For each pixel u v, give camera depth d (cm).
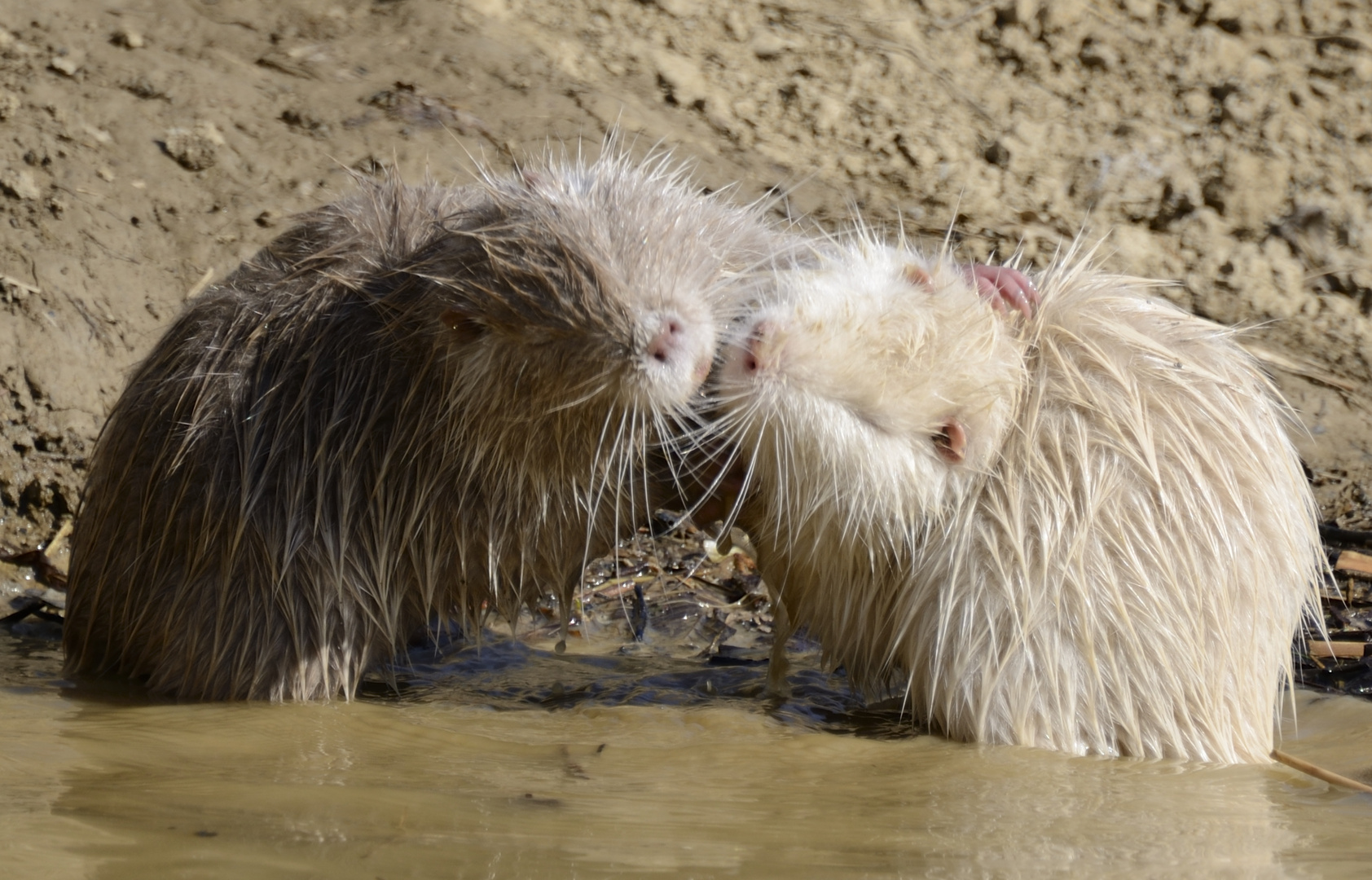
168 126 782
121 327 707
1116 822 362
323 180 768
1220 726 445
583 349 445
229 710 487
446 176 770
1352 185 835
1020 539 446
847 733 462
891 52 910
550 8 917
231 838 329
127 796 367
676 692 525
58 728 455
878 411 445
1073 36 923
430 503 504
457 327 469
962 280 481
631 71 875
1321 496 693
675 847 330
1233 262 801
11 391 684
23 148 755
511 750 430
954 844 338
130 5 864
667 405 447
